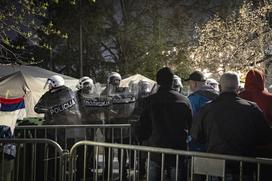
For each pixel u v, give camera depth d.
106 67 31.34
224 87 5.07
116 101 8.70
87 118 8.59
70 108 8.03
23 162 7.04
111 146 5.92
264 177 4.74
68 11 30.31
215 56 23.58
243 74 22.42
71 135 7.86
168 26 30.53
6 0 11.95
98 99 8.62
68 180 6.39
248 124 4.88
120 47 30.78
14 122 10.16
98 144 6.05
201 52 24.06
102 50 31.41
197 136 5.22
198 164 4.95
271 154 5.15
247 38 23.25
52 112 7.96
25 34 12.52
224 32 23.73
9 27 12.01
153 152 5.63
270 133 4.95
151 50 30.16
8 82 15.48
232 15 25.98
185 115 5.94
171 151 5.26
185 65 28.94
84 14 30.50
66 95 8.04
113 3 31.11
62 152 6.42
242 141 4.88
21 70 17.39
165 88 6.03
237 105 4.96
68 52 31.11
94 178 6.41
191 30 30.41
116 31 30.86
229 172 4.80
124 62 30.52
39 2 13.21
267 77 22.25
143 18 30.75
